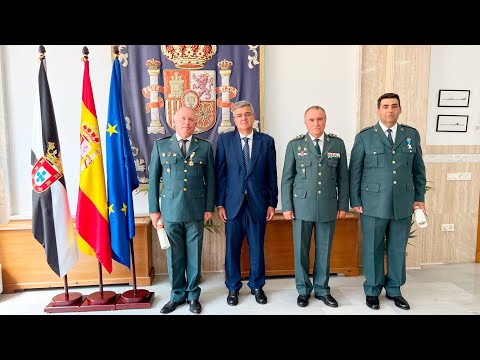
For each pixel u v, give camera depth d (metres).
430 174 3.59
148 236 3.12
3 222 3.08
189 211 2.54
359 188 2.68
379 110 2.59
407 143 2.58
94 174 2.61
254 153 2.67
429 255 3.66
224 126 3.26
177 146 2.59
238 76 3.24
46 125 2.54
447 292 2.94
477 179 3.64
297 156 2.66
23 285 2.94
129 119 3.19
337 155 2.64
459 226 3.67
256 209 2.67
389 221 2.65
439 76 3.53
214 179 2.70
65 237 2.62
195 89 3.22
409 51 3.32
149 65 3.15
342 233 3.24
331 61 3.35
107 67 3.16
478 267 3.57
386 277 2.75
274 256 3.22
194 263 2.63
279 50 3.30
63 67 3.13
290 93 3.35
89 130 2.60
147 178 3.24
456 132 3.59
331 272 3.26
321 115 2.56
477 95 3.58
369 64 3.39
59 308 2.59
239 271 2.79
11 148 3.13
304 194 2.61
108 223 2.65
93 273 3.01
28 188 3.18
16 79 3.09
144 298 2.71
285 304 2.71
